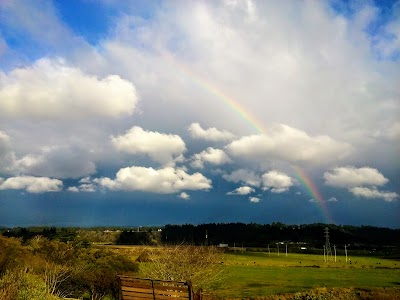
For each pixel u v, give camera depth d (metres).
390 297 62.91
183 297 9.64
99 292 32.03
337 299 35.84
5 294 13.26
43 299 14.60
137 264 39.81
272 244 193.00
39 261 30.50
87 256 41.12
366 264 127.81
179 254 30.86
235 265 107.88
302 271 101.25
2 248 27.95
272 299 58.66
